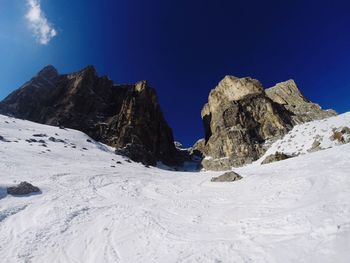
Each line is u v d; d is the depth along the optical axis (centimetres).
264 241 1155
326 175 1897
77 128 8669
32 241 1427
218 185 2808
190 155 11631
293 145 6969
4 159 3366
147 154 8069
